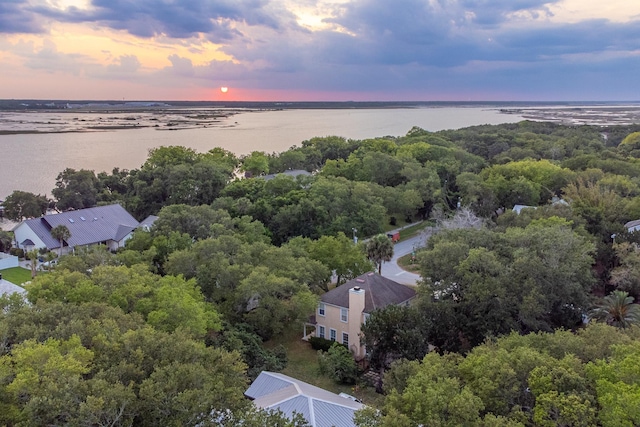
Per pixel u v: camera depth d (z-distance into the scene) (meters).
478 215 73.12
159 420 19.41
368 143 120.06
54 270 40.94
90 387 19.02
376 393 35.12
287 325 44.22
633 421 18.84
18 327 25.22
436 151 107.75
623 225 60.19
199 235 55.59
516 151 117.94
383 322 36.00
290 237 66.56
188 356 22.86
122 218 72.94
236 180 83.62
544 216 59.19
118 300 32.34
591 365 21.61
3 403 19.09
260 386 29.08
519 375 22.42
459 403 19.48
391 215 84.06
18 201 77.62
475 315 38.06
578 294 39.88
